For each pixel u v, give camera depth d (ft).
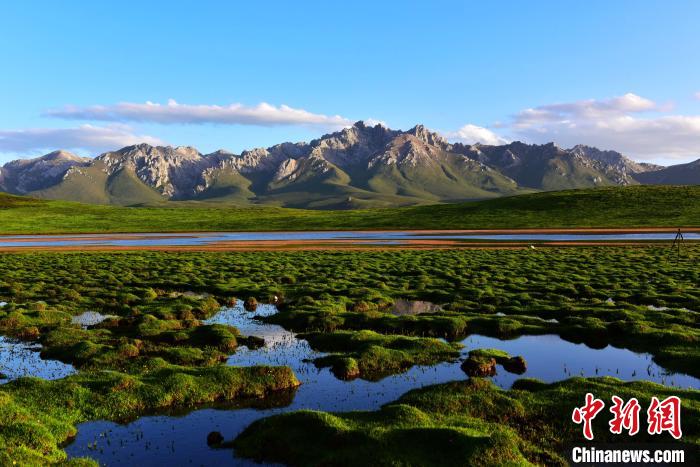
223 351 86.99
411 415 54.60
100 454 50.16
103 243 311.68
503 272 168.14
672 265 180.04
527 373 73.72
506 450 45.37
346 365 74.49
